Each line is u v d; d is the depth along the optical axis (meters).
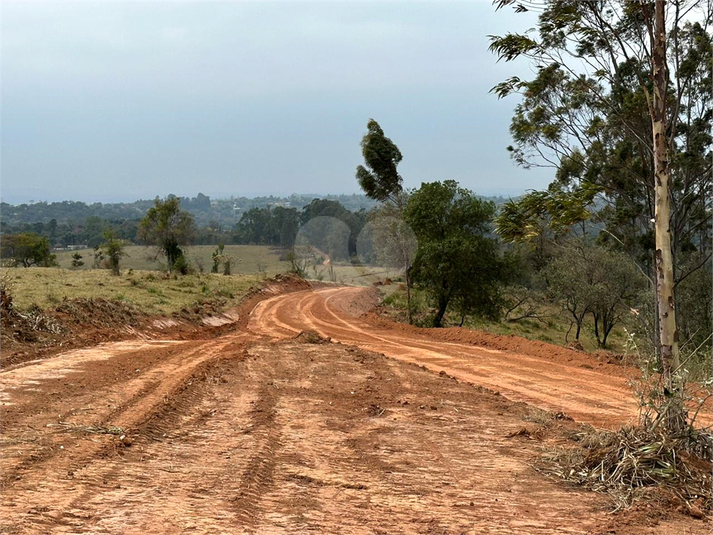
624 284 33.28
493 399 10.47
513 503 5.60
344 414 9.15
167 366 12.81
